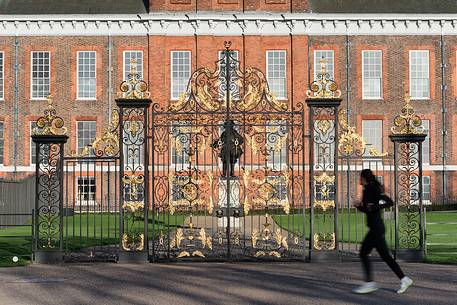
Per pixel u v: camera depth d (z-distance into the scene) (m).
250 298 13.47
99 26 47.78
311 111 19.44
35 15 47.41
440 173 48.12
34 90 48.06
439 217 37.06
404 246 22.33
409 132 19.72
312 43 48.09
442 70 48.50
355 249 22.47
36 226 19.45
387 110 48.22
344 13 47.97
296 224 33.12
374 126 48.31
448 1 49.59
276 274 16.80
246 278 16.12
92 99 47.75
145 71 47.75
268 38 47.84
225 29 47.69
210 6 47.78
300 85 47.72
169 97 47.56
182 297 13.60
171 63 47.75
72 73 47.84
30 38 47.91
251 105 20.08
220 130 25.34
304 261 19.38
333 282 15.50
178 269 17.89
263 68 47.81
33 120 47.75
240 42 47.62
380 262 19.39
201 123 20.88
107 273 17.20
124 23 47.69
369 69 48.44
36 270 17.92
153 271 17.52
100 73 47.81
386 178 45.94
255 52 47.50
